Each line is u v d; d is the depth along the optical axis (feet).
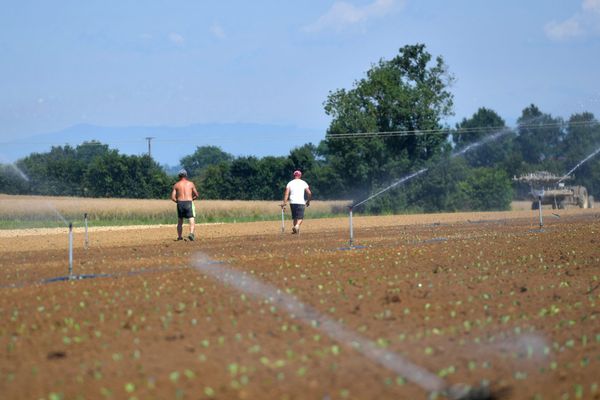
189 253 157.58
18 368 67.21
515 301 96.94
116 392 60.39
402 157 563.07
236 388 61.11
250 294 100.68
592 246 157.89
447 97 571.69
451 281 111.96
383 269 124.67
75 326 82.58
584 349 73.72
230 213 474.90
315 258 140.97
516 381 63.98
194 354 71.20
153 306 92.89
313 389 61.21
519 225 249.96
